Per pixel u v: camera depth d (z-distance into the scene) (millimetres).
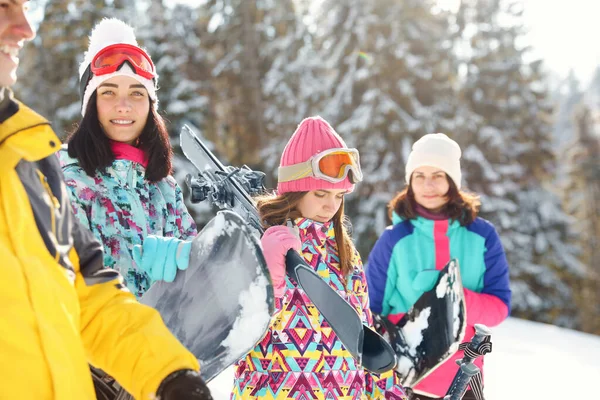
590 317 21250
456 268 2490
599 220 25953
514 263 17391
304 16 21016
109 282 1312
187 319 1563
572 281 19359
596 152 26625
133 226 2018
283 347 1950
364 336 1700
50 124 1205
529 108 20297
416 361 2479
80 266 1292
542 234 18672
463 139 17453
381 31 17125
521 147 19531
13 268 1083
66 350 1139
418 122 16156
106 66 2047
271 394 1935
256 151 19672
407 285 2867
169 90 16734
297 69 19203
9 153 1127
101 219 1975
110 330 1246
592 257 25078
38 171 1191
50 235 1172
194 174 2074
